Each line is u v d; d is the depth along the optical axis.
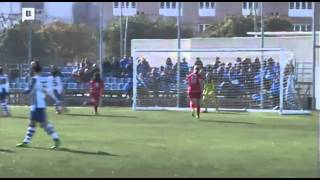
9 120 58.88
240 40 88.50
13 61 88.56
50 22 186.12
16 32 116.62
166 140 41.53
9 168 29.39
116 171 28.52
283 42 86.25
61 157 33.16
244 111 71.44
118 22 167.12
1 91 65.31
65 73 85.12
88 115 65.12
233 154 34.38
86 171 28.52
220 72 76.19
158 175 27.39
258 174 27.56
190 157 33.16
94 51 174.88
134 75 75.19
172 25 156.38
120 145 38.53
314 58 71.75
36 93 37.31
